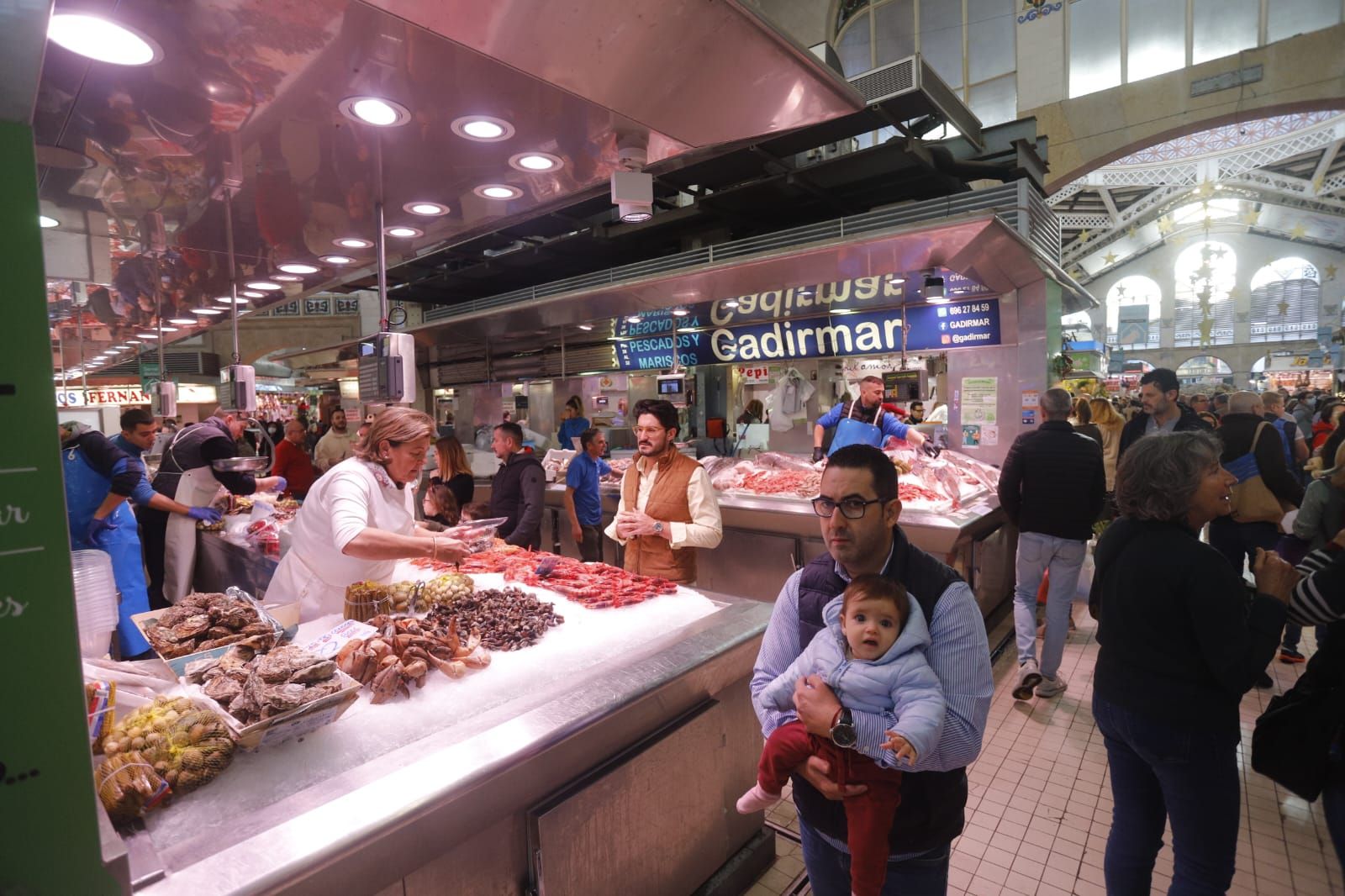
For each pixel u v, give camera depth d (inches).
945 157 333.1
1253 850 96.2
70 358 303.1
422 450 90.0
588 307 264.5
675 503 122.8
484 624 80.6
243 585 150.8
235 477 171.9
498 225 129.2
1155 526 68.5
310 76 69.2
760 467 223.5
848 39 575.5
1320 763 62.3
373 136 85.3
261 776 53.3
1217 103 456.4
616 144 89.1
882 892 53.6
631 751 70.0
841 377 298.7
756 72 68.9
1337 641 62.4
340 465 88.3
